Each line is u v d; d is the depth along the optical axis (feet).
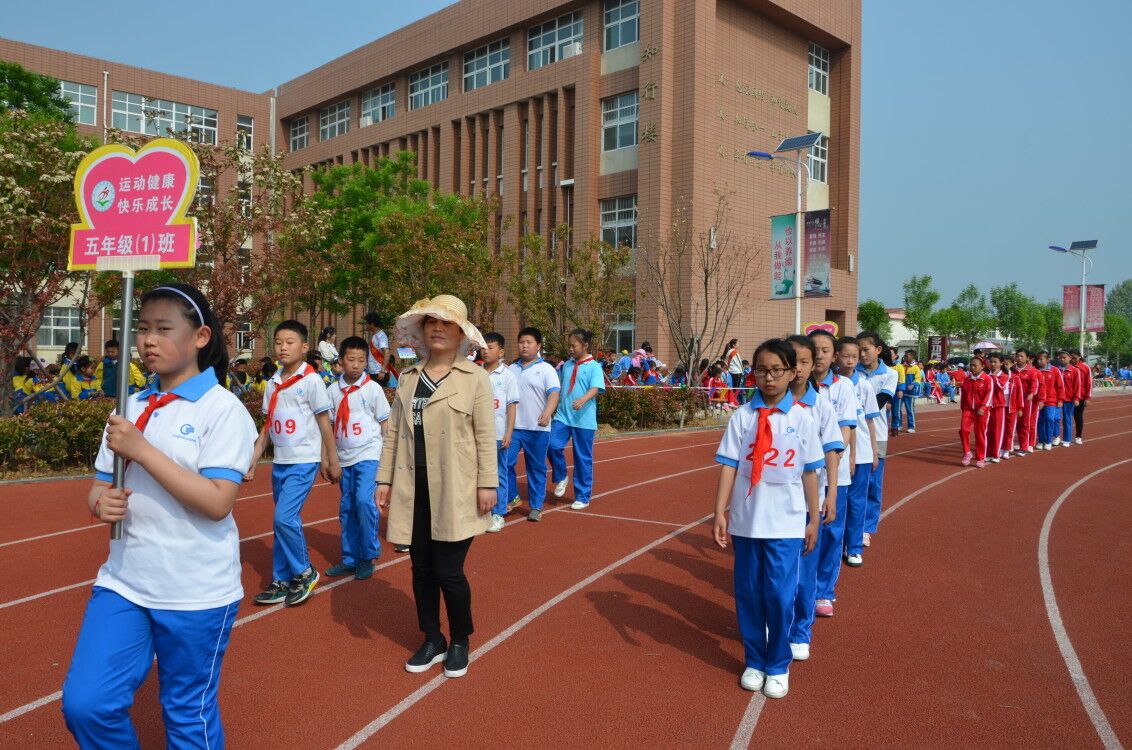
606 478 36.37
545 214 94.07
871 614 17.78
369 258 79.25
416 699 13.07
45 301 41.06
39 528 25.18
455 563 14.01
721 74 86.43
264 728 11.98
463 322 14.02
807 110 99.60
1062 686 13.89
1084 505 31.01
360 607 17.72
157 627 8.43
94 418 36.32
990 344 144.25
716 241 82.17
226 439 8.61
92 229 10.59
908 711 12.89
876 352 23.80
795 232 64.13
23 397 41.24
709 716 12.64
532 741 11.71
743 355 88.28
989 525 27.14
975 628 16.85
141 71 119.34
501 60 101.86
